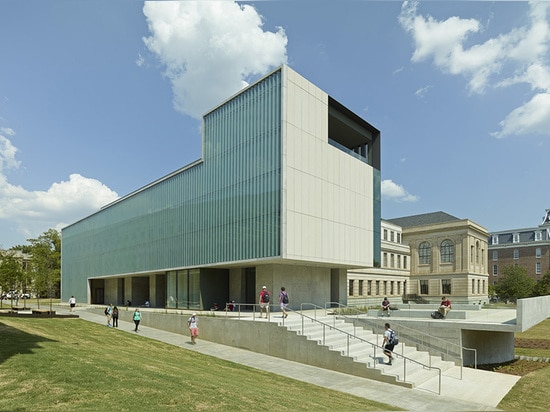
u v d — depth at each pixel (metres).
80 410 7.69
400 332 21.98
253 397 10.25
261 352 20.23
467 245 66.50
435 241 70.19
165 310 33.25
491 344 22.92
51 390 8.57
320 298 32.88
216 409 8.70
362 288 55.94
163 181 39.16
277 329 19.62
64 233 67.38
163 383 9.90
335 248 29.78
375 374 16.20
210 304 32.62
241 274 32.69
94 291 56.50
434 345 20.89
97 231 54.28
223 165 31.03
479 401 14.06
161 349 19.62
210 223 31.73
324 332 18.52
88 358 11.67
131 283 49.41
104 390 8.86
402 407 12.81
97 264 53.41
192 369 14.01
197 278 33.19
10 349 11.84
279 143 26.19
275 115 26.81
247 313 26.67
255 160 28.00
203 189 33.03
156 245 39.28
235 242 28.95
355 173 33.22
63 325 23.45
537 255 94.06
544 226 95.88
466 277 65.81
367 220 34.25
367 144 37.72
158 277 44.78
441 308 23.14
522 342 29.06
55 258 65.25
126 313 31.11
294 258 25.73
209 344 22.17
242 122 29.62
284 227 25.27
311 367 17.77
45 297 75.50
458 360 20.14
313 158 28.41
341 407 11.52
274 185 26.16
